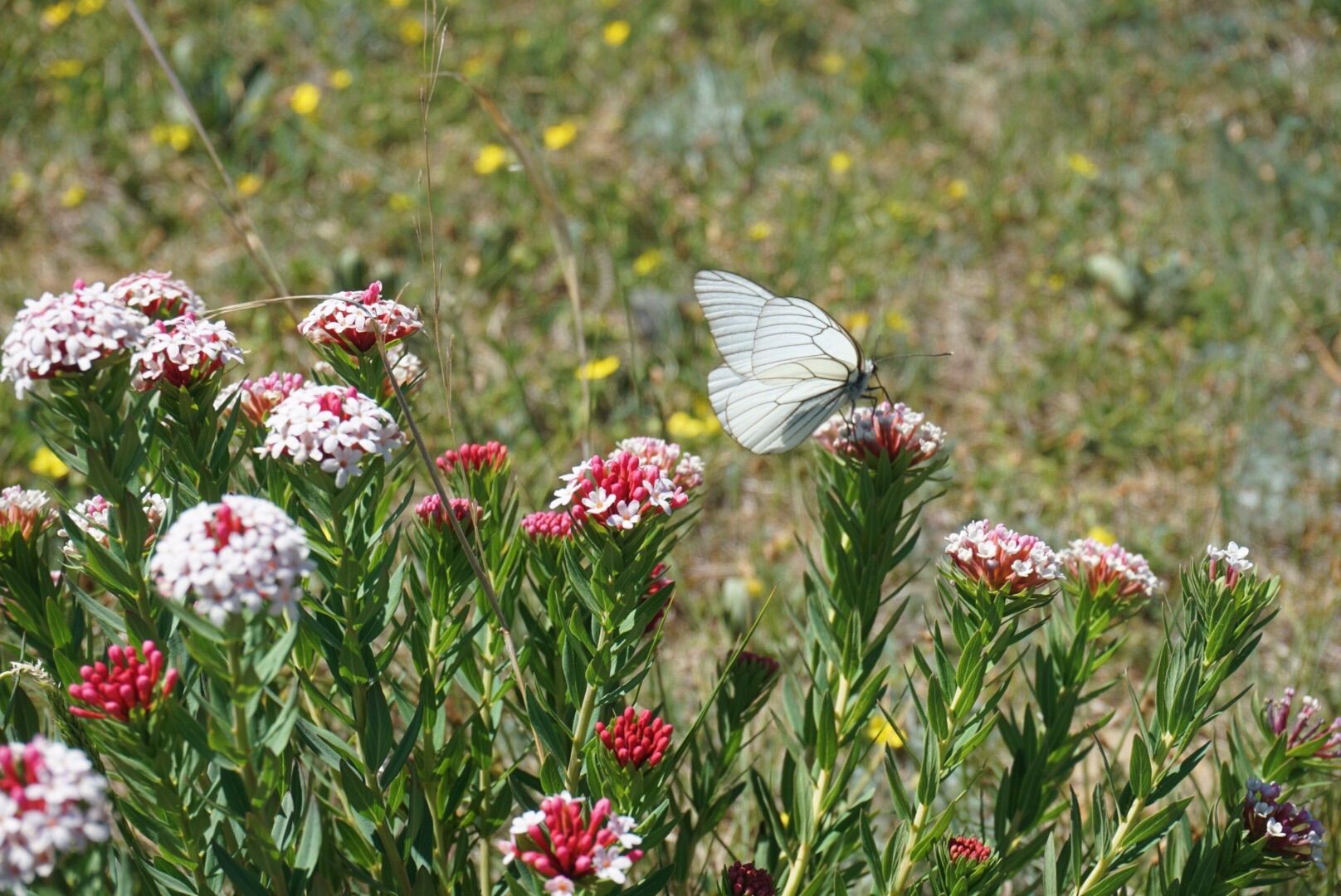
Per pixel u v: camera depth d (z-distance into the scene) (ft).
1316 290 23.53
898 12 32.71
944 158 27.43
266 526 6.32
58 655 7.87
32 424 7.47
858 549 9.90
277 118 27.40
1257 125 28.04
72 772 5.73
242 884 7.38
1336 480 19.85
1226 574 8.60
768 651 15.67
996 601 8.50
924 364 22.44
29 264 23.04
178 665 7.86
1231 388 21.71
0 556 8.07
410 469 9.20
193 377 7.95
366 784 8.20
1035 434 20.95
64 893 6.85
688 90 29.12
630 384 20.95
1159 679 8.73
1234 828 8.85
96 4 29.01
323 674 12.55
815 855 10.17
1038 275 24.16
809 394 12.21
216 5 30.63
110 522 7.80
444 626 9.36
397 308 8.52
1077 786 14.08
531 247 24.09
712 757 10.53
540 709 8.64
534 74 29.94
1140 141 28.30
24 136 26.35
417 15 31.27
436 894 8.91
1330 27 30.32
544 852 6.82
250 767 6.74
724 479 19.98
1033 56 30.91
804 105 29.30
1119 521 19.27
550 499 17.98
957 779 13.83
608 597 8.25
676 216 25.14
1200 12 31.78
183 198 25.02
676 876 10.45
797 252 24.38
